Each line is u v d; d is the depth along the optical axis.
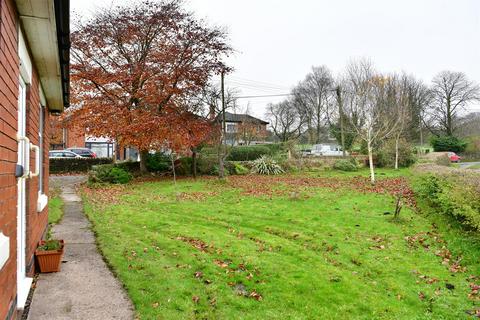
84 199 15.07
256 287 6.29
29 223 5.50
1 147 3.21
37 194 6.91
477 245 7.94
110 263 6.77
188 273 6.73
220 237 9.30
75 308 4.87
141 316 4.75
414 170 23.08
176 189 17.88
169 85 22.11
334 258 8.03
